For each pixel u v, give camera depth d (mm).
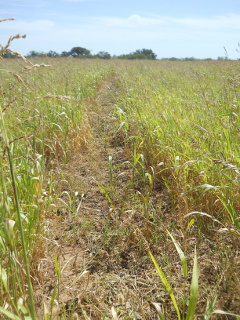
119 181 4566
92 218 3703
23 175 3256
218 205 3377
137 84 9141
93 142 6320
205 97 5645
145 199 3475
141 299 2494
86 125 6660
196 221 3369
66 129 5688
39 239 2801
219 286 2447
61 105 6531
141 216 3578
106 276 2760
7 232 1794
